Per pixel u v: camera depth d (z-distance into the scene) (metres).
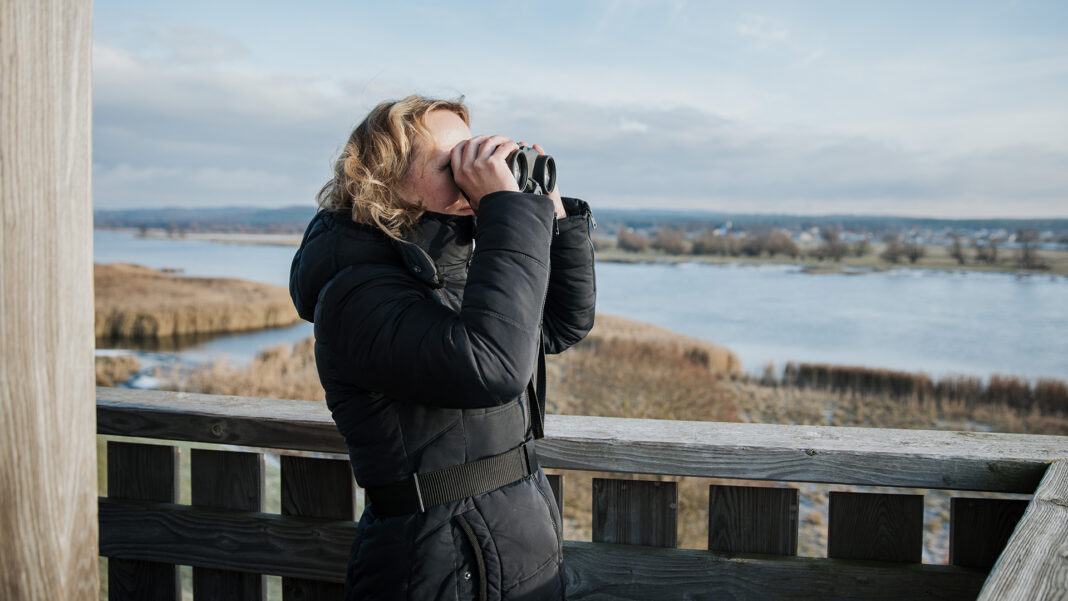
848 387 36.72
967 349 61.34
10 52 0.66
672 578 1.39
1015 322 76.25
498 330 0.90
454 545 0.96
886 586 1.32
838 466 1.32
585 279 1.25
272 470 4.39
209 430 1.52
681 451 1.35
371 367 0.92
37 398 0.70
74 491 0.74
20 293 0.68
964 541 1.33
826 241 129.88
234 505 1.54
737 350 55.38
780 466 1.33
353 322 0.94
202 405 1.57
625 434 1.40
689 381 26.00
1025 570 0.86
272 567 1.50
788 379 37.75
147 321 44.81
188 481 4.35
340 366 0.97
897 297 90.81
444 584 0.96
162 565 1.59
